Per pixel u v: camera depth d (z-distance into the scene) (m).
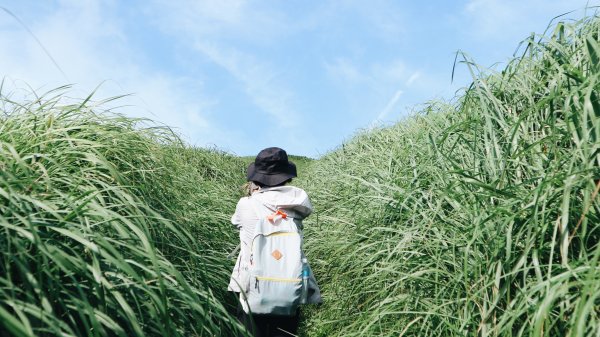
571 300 2.27
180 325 2.71
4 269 1.98
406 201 3.93
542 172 2.86
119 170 3.76
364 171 6.33
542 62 3.59
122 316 2.15
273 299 3.23
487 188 2.80
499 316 2.60
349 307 4.32
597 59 2.85
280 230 3.36
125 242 2.51
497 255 2.71
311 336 4.62
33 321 1.89
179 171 5.39
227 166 12.24
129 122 4.26
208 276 4.05
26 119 3.36
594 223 2.44
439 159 3.77
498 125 3.63
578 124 2.72
